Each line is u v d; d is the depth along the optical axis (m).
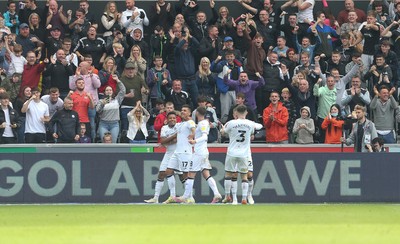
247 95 93.88
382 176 79.69
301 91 92.94
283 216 58.84
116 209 67.31
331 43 101.31
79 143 86.44
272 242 41.97
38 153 78.88
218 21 101.81
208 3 108.75
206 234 45.69
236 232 46.84
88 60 92.75
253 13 102.81
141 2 108.94
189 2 102.06
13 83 92.69
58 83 92.88
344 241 42.72
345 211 65.00
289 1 103.19
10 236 45.97
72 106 87.75
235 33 99.25
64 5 108.25
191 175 76.12
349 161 79.75
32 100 88.19
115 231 47.94
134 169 79.25
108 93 90.50
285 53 98.69
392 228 50.53
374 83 96.94
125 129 92.38
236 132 73.31
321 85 93.31
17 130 88.69
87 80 91.31
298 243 41.66
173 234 45.78
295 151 87.88
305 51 99.06
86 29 99.88
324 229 49.12
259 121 95.94
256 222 53.78
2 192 78.44
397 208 69.25
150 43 99.06
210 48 97.38
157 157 79.38
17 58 93.62
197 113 75.81
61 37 101.00
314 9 108.94
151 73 94.62
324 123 89.38
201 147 75.81
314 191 79.38
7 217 59.72
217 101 95.69
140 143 88.44
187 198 76.69
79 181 79.00
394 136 92.56
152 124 94.31
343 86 94.44
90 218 57.78
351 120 88.69
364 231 48.28
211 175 79.56
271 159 79.25
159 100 89.88
